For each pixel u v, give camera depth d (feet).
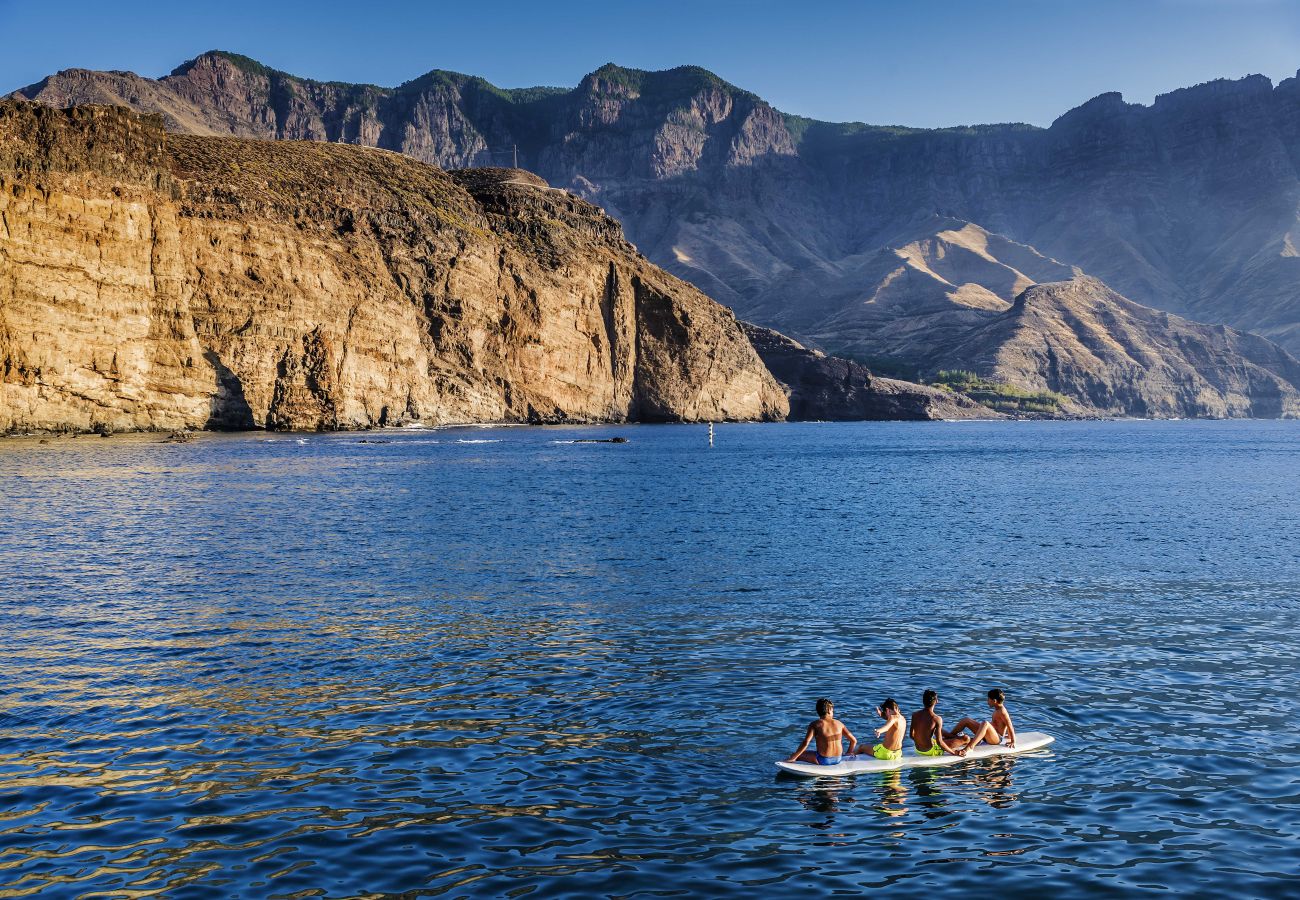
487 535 160.97
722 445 515.91
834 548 150.30
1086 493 253.03
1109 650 89.04
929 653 87.81
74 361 411.75
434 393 595.06
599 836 52.42
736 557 140.56
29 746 64.13
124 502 199.82
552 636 93.15
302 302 511.81
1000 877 48.52
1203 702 74.54
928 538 162.61
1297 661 85.51
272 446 401.08
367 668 82.23
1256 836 52.75
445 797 56.90
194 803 55.83
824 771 61.00
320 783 58.70
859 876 48.57
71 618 99.19
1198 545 156.04
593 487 253.03
